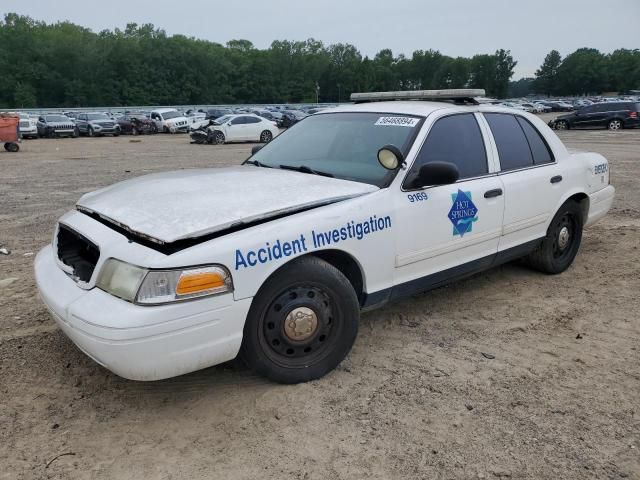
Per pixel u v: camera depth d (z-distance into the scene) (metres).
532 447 2.78
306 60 126.12
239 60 121.38
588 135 25.44
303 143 4.38
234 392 3.25
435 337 3.99
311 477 2.57
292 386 3.30
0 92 96.19
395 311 4.45
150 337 2.68
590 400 3.20
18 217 8.29
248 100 121.38
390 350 3.79
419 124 3.93
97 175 13.67
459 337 4.00
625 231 7.02
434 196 3.80
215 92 116.38
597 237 6.75
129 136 36.91
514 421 2.99
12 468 2.61
